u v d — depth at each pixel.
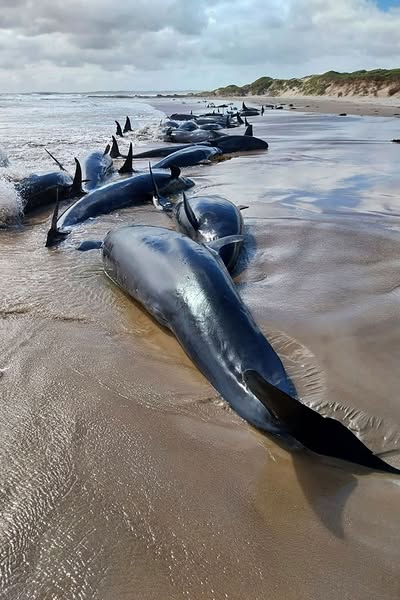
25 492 2.57
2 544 2.27
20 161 13.39
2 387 3.49
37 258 6.19
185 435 3.04
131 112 40.59
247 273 5.49
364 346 3.89
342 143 16.95
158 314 4.33
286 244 6.32
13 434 3.01
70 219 7.90
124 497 2.55
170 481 2.67
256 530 2.37
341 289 4.93
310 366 3.68
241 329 3.61
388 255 5.82
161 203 8.70
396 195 8.94
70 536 2.32
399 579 2.12
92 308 4.77
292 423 2.73
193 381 3.62
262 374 3.37
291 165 12.59
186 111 43.31
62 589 2.07
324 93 67.38
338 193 9.20
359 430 3.05
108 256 5.48
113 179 11.70
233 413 3.26
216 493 2.59
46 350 4.00
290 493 2.59
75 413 3.23
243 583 2.11
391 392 3.35
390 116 30.22
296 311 4.49
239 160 13.91
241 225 6.67
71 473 2.71
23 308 4.74
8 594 2.05
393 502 2.53
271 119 30.70
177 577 2.13
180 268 4.32
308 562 2.20
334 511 2.47
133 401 3.37
